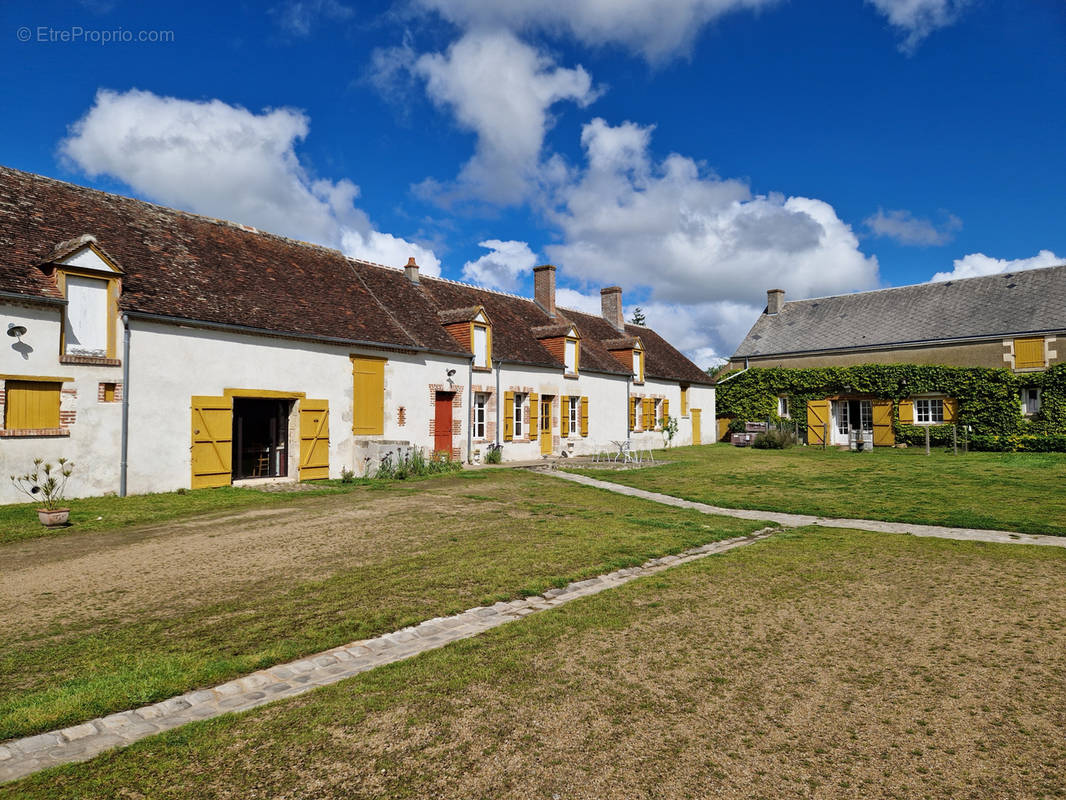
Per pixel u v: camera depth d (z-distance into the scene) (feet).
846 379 93.76
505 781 10.36
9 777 10.48
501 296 82.94
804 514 37.42
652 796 9.95
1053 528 31.35
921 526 33.27
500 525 31.71
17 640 16.37
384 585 21.22
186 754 11.15
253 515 34.12
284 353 47.26
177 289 42.78
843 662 15.11
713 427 108.78
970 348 88.28
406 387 56.59
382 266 67.67
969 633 16.92
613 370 84.43
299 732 11.91
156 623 17.62
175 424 41.11
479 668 14.75
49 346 35.76
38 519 31.58
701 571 23.44
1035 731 11.80
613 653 15.67
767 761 10.94
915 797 9.87
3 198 39.75
